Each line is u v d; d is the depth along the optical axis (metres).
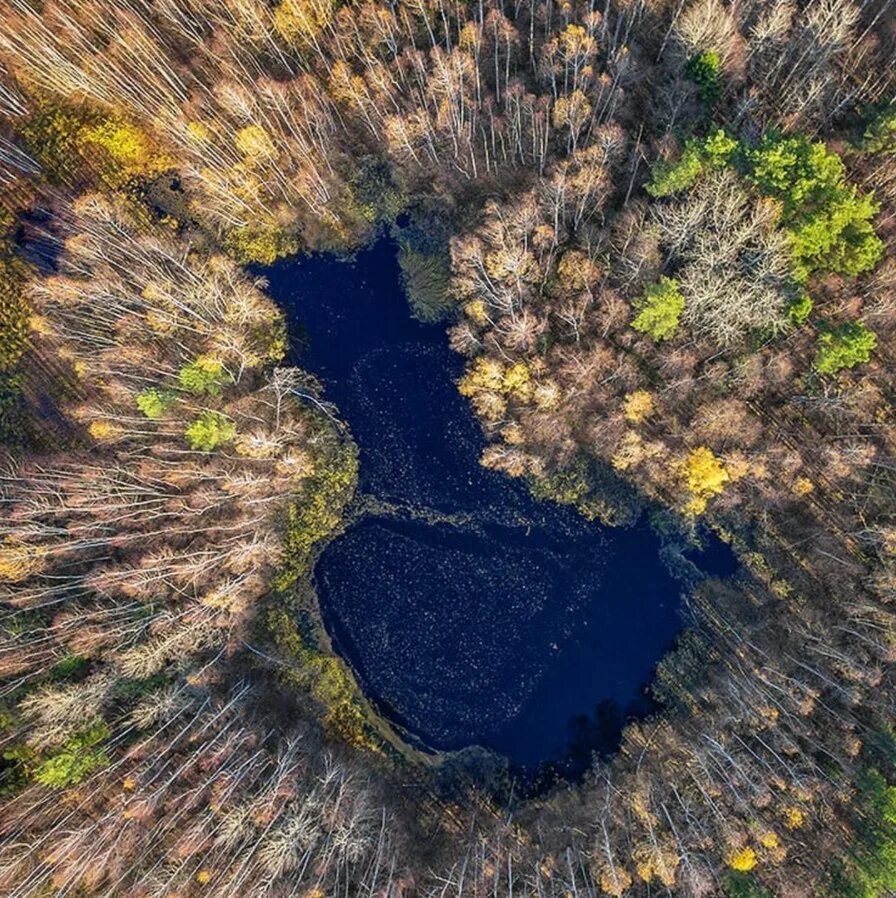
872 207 39.56
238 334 49.00
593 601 49.31
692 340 44.44
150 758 44.78
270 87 45.78
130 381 47.72
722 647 47.72
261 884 42.81
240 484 45.78
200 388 47.06
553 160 46.59
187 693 46.38
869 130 41.66
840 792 42.69
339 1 46.94
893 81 45.28
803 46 43.66
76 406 49.38
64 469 47.19
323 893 43.59
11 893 42.03
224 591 46.06
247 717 47.47
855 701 42.88
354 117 48.88
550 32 45.62
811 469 46.34
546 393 45.12
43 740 43.09
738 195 40.62
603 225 46.06
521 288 44.53
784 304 42.12
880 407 45.44
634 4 44.34
